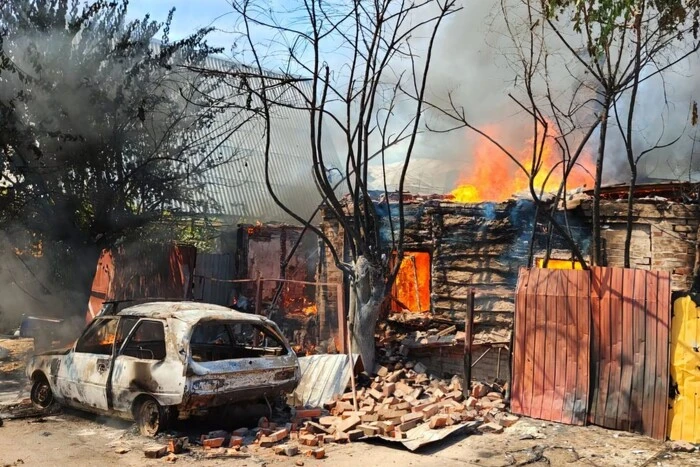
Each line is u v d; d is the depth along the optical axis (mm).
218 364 6918
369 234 9469
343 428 7105
